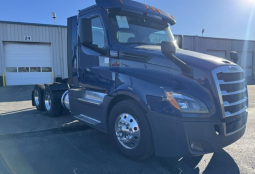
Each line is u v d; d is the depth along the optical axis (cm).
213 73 285
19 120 613
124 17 413
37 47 1995
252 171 320
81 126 549
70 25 496
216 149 287
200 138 280
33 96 785
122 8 401
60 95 633
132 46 387
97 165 337
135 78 327
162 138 296
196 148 283
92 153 382
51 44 2000
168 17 483
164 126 291
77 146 415
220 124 283
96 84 409
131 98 344
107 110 381
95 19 423
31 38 1933
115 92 355
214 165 338
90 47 394
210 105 280
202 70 288
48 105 666
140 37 423
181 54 338
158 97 295
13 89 1609
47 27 1975
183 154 284
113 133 371
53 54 2016
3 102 979
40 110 734
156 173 313
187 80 292
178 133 281
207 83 284
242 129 327
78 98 468
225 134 289
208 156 370
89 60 432
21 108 812
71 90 495
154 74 315
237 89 319
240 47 2902
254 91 1348
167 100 288
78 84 474
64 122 589
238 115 317
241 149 398
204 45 2667
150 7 457
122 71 353
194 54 353
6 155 374
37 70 2011
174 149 288
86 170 321
